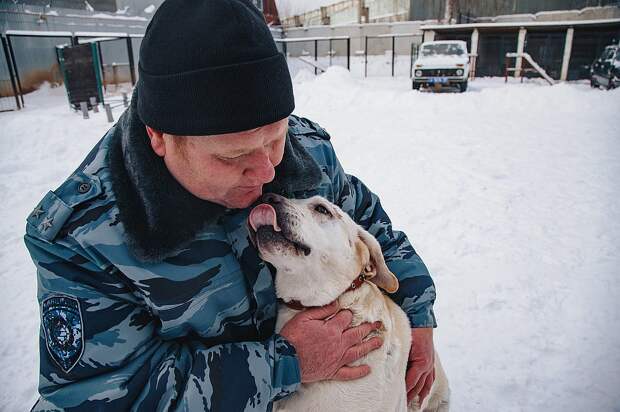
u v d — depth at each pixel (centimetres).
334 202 208
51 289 131
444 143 917
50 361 129
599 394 276
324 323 162
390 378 180
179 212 134
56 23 2047
